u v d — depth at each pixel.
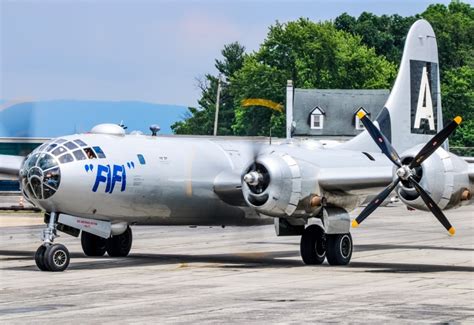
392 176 58.22
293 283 49.78
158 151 61.12
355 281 50.78
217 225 65.75
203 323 36.56
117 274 54.22
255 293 45.44
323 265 61.41
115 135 60.47
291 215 59.97
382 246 78.44
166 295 44.72
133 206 59.75
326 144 68.00
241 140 67.50
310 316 38.19
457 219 117.94
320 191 59.91
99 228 59.72
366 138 69.12
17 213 123.75
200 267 58.88
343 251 61.38
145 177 59.69
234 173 63.56
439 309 40.06
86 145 57.88
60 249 55.97
